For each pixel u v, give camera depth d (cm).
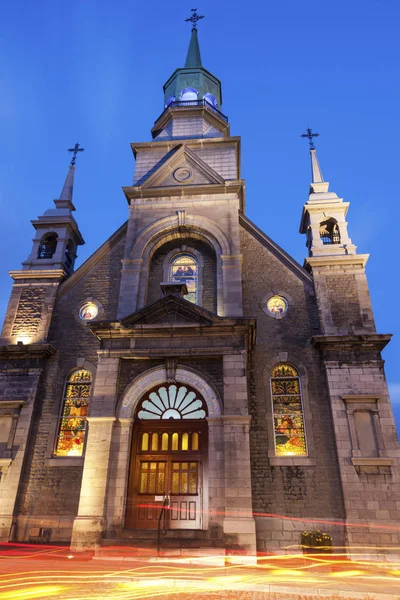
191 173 1944
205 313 1446
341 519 1333
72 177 2148
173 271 1800
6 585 822
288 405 1531
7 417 1537
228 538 1171
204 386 1395
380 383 1474
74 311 1761
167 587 848
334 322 1609
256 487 1401
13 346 1619
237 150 2236
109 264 1856
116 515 1248
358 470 1358
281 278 1752
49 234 1978
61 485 1457
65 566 1034
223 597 767
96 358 1652
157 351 1426
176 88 2659
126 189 1897
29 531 1395
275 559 1262
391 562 1233
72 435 1545
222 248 1730
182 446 1389
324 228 1938
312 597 786
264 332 1645
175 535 1230
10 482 1437
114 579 896
